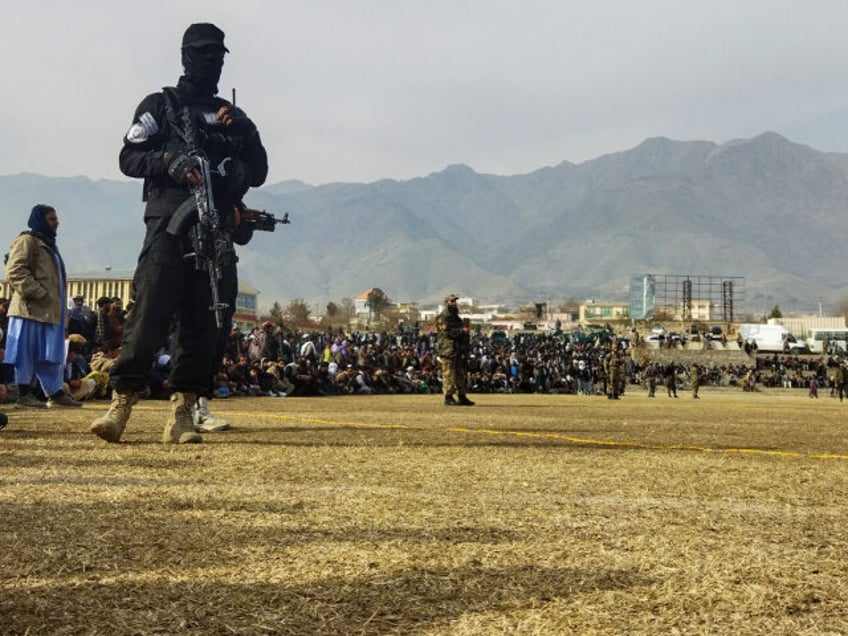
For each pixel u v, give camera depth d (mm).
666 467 5629
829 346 112375
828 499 4348
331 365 28188
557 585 2479
